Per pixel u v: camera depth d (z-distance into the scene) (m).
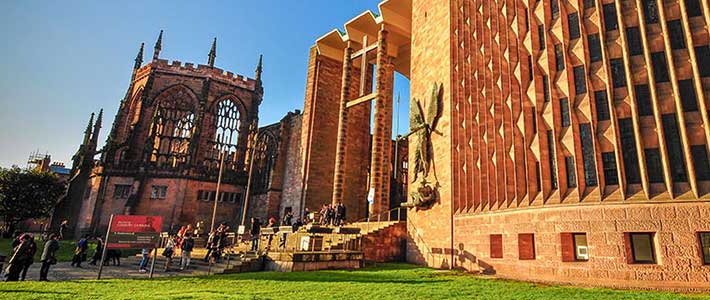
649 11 20.75
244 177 62.84
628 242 18.53
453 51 30.67
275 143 59.22
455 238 26.95
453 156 28.52
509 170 23.70
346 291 14.45
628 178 19.33
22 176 59.50
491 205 24.56
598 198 19.44
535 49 23.67
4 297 11.91
